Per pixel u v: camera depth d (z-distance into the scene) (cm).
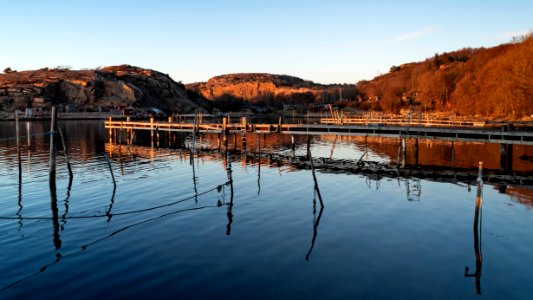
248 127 3975
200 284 1062
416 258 1226
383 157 3625
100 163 3269
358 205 1845
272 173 2719
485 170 2767
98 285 1065
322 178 2509
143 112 13338
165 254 1273
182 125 4675
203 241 1386
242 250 1299
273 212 1741
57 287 1057
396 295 1002
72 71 16062
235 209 1797
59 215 1742
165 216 1702
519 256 1230
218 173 2747
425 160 3359
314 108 16662
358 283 1066
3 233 1506
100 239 1423
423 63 16400
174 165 3139
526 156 3475
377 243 1354
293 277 1102
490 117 6931
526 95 6331
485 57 10669
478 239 1331
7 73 15875
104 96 13850
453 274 1117
